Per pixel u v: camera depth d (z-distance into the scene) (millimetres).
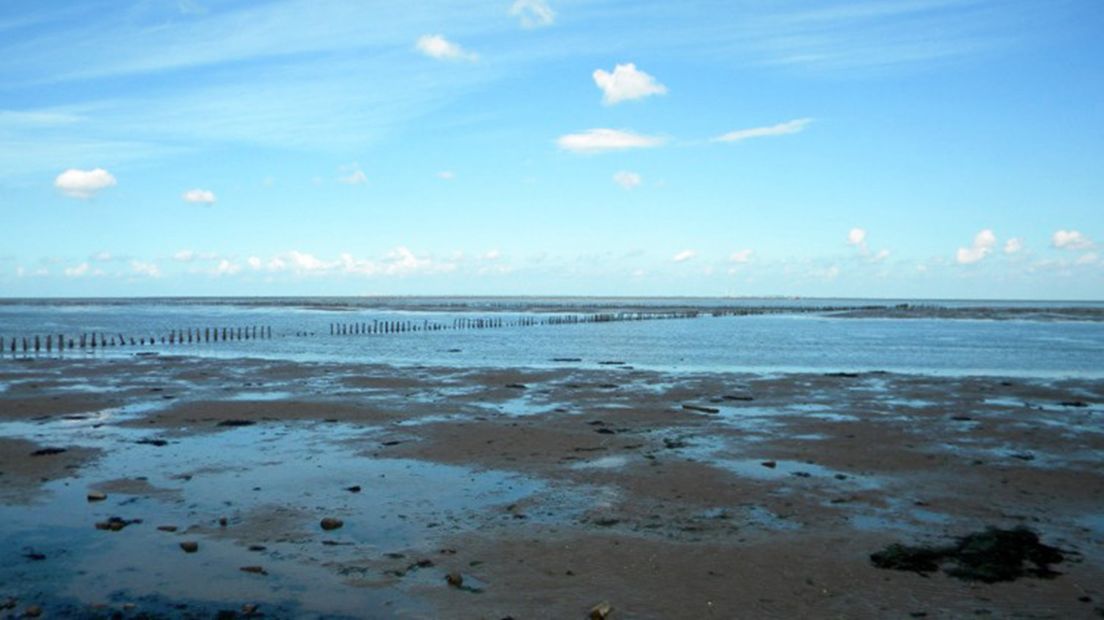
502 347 53625
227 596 9117
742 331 76875
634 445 17828
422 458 16391
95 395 25859
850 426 20531
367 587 9398
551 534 11375
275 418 21359
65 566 10008
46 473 14828
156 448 17312
